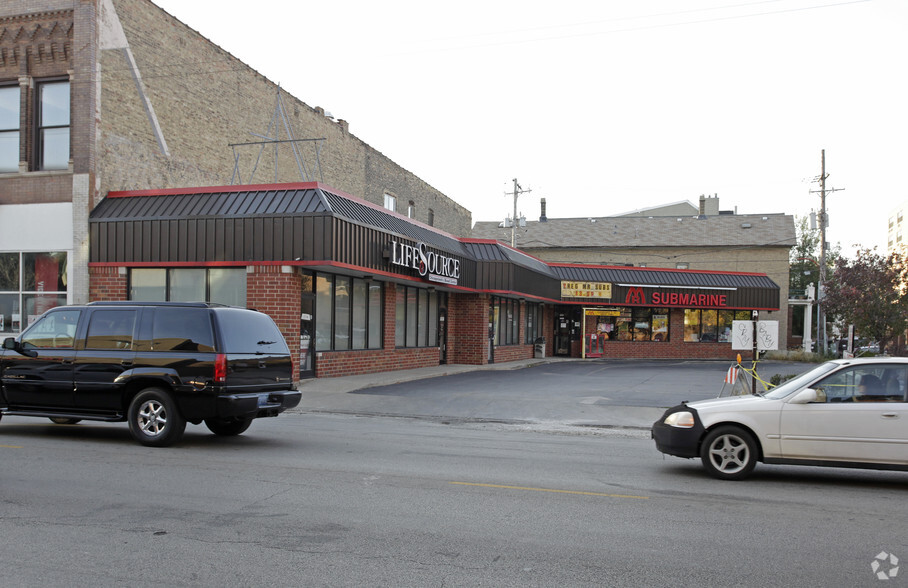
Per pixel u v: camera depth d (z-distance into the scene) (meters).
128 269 19.45
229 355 9.92
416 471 8.66
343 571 5.10
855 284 35.91
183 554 5.43
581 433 12.88
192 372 9.88
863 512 7.05
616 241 51.62
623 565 5.32
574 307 41.16
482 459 9.63
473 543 5.79
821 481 8.60
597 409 15.74
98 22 19.83
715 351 41.50
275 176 26.12
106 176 20.16
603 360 37.12
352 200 20.36
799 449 8.28
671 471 9.04
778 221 51.03
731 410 8.55
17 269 19.94
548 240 52.75
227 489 7.52
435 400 16.84
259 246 17.94
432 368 26.41
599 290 39.06
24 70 20.00
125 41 20.86
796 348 50.94
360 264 19.03
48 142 20.11
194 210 18.78
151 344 10.17
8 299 19.98
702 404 8.89
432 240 25.27
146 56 21.72
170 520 6.32
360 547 5.64
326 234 17.42
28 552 5.44
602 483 8.20
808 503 7.40
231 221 18.23
